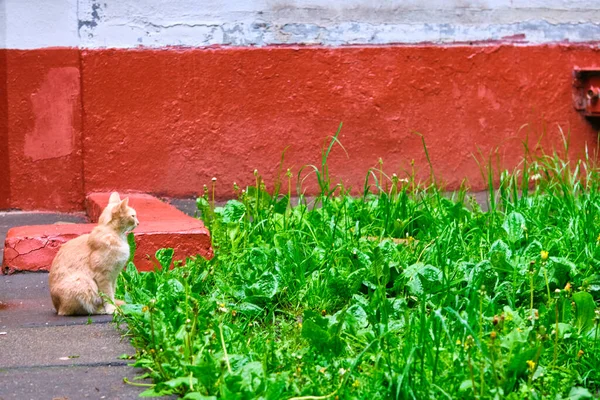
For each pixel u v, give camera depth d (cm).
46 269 618
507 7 859
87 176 798
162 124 808
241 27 818
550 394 374
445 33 852
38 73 784
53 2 781
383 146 844
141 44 801
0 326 487
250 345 427
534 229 602
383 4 838
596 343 416
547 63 866
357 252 541
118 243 504
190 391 368
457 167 856
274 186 823
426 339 391
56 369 413
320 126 834
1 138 787
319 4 827
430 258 550
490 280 497
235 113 818
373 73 838
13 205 793
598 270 534
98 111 795
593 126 875
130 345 448
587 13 873
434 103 849
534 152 867
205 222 658
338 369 386
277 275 524
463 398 361
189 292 475
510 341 391
